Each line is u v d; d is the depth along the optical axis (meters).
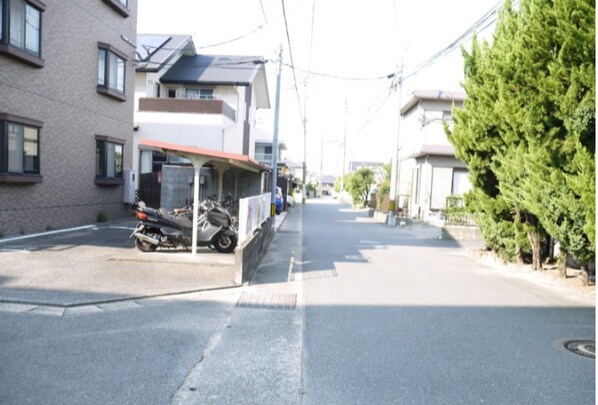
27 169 9.60
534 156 6.57
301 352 4.16
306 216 22.97
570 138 6.09
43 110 10.05
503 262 9.59
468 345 4.49
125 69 14.05
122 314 5.05
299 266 8.59
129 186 14.27
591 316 5.70
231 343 4.32
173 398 3.18
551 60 6.50
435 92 18.88
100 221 12.77
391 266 8.96
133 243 9.34
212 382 3.47
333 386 3.47
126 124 14.31
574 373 3.87
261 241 9.64
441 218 16.52
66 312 5.00
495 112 8.15
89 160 12.22
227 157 8.04
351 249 11.21
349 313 5.51
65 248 8.41
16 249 8.04
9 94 8.92
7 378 3.33
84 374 3.47
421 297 6.46
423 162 19.94
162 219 8.38
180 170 15.50
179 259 7.83
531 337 4.81
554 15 6.04
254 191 16.09
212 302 5.75
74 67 11.23
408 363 3.97
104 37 12.63
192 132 18.34
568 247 6.55
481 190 9.51
